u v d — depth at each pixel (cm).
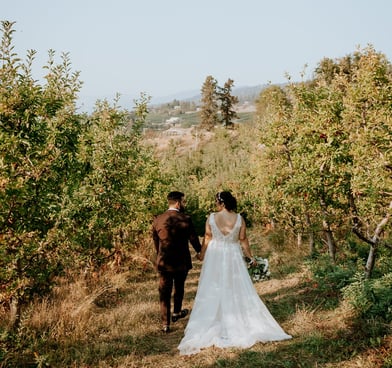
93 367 442
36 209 504
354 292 549
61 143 554
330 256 863
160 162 1425
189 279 1009
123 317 616
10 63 485
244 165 2741
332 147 690
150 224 1209
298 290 718
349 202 743
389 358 401
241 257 551
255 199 1667
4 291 490
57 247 579
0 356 422
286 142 930
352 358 423
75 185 672
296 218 1067
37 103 506
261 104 4828
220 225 552
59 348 486
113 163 778
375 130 607
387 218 634
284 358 441
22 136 493
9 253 489
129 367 445
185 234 578
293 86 769
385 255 774
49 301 677
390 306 507
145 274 1034
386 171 584
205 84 8619
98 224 739
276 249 1314
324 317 546
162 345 514
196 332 504
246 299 526
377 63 621
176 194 594
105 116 795
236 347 475
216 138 4388
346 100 653
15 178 468
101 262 880
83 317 585
